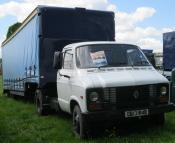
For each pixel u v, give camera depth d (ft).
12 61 64.49
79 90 27.73
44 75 39.40
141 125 31.14
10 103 57.88
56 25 40.11
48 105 40.11
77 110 28.37
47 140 28.14
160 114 29.63
